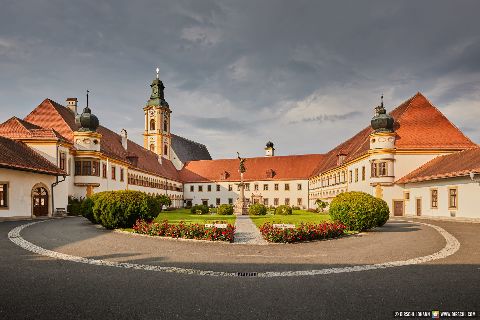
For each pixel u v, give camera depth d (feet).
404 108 147.02
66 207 113.60
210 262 34.27
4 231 59.77
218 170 264.11
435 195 107.45
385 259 35.83
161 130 260.83
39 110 139.95
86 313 19.66
